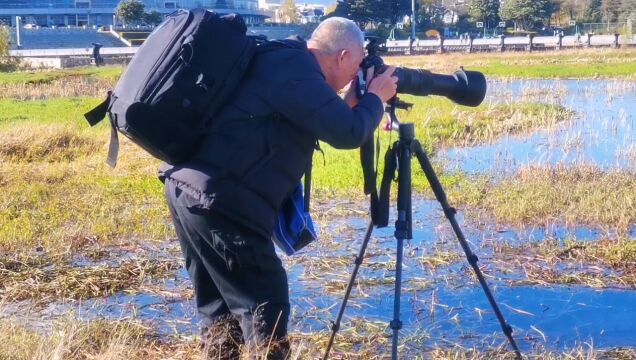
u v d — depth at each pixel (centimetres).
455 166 1130
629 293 612
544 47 5153
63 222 832
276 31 6194
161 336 532
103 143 1372
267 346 374
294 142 368
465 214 856
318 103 357
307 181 392
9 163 1196
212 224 367
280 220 392
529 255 705
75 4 9575
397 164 418
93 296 621
